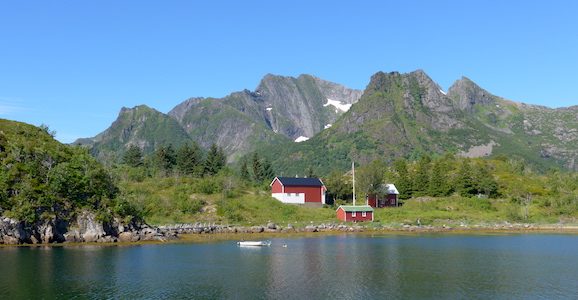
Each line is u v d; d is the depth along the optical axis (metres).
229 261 59.62
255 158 186.88
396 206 138.62
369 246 74.69
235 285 46.31
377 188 134.50
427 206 131.88
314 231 98.31
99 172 85.94
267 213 111.06
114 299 40.91
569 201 132.38
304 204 127.81
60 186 73.94
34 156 78.69
